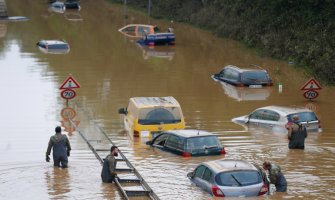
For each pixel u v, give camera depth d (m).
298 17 129.62
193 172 50.72
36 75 101.94
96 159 59.06
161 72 105.19
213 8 168.00
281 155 59.34
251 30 137.50
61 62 114.81
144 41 136.88
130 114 69.56
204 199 46.72
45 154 60.75
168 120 67.12
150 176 52.94
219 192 46.44
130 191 48.94
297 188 49.78
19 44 137.62
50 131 69.38
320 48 110.81
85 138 66.19
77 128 70.56
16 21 180.75
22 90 90.62
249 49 132.25
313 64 109.12
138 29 150.62
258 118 71.50
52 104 82.19
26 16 194.12
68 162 58.06
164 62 115.38
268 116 70.44
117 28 165.12
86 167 56.53
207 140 59.44
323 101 85.00
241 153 60.00
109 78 99.75
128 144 63.81
